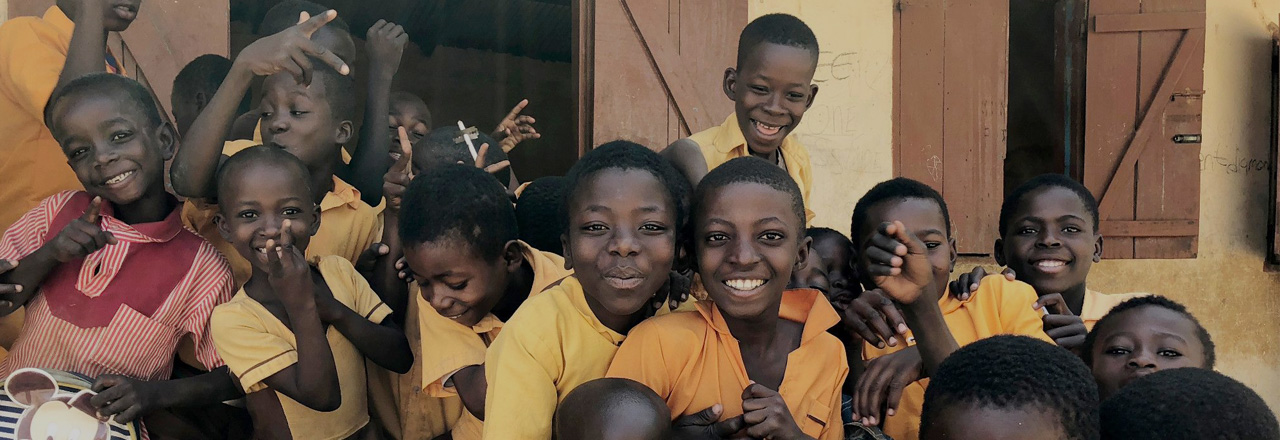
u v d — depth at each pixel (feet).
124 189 8.13
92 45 9.55
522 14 23.99
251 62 8.21
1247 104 17.13
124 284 8.10
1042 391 5.28
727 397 6.93
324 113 9.69
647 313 7.45
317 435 8.28
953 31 15.76
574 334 7.03
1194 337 7.43
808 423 6.94
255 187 8.00
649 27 14.02
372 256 9.12
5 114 9.87
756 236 6.60
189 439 8.46
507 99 26.81
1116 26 16.11
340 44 10.74
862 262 9.10
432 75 26.11
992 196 15.92
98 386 7.55
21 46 9.72
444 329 7.88
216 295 8.46
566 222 7.07
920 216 8.69
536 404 6.70
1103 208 16.19
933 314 7.11
